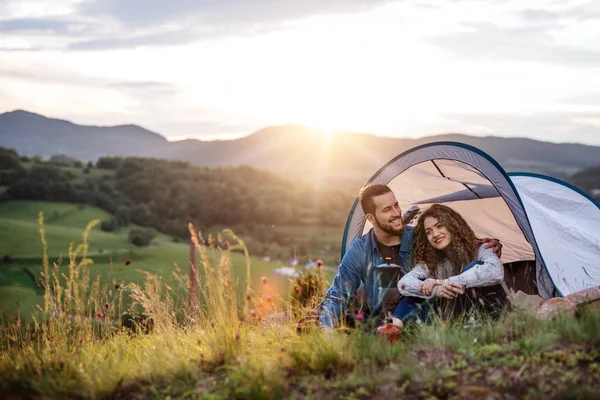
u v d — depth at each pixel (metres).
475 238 5.88
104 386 4.09
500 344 4.19
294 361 4.11
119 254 88.75
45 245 5.16
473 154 6.46
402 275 5.84
